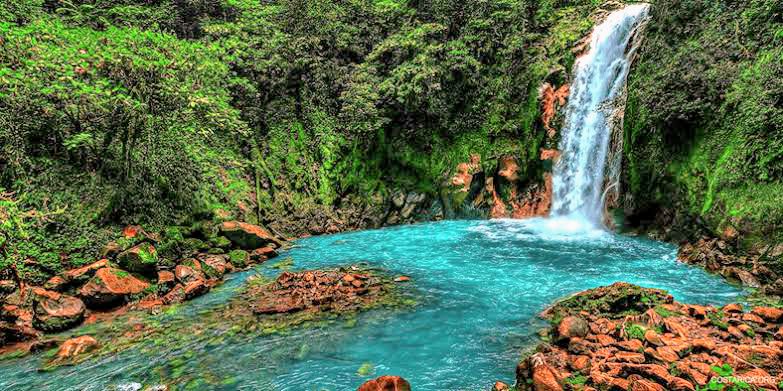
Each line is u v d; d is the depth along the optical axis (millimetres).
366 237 16031
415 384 5480
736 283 8422
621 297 7168
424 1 21219
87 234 10766
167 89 12195
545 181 17875
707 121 11148
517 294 8758
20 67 10398
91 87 10688
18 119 10789
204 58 15188
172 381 5797
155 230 12344
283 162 18578
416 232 16469
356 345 6684
